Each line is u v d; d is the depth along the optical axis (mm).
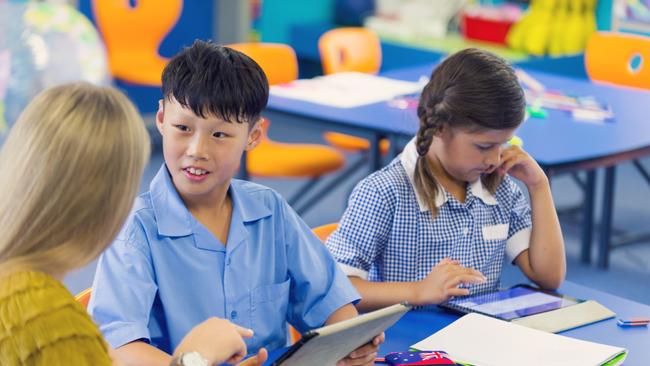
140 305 1693
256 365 1575
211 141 1722
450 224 2184
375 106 3898
